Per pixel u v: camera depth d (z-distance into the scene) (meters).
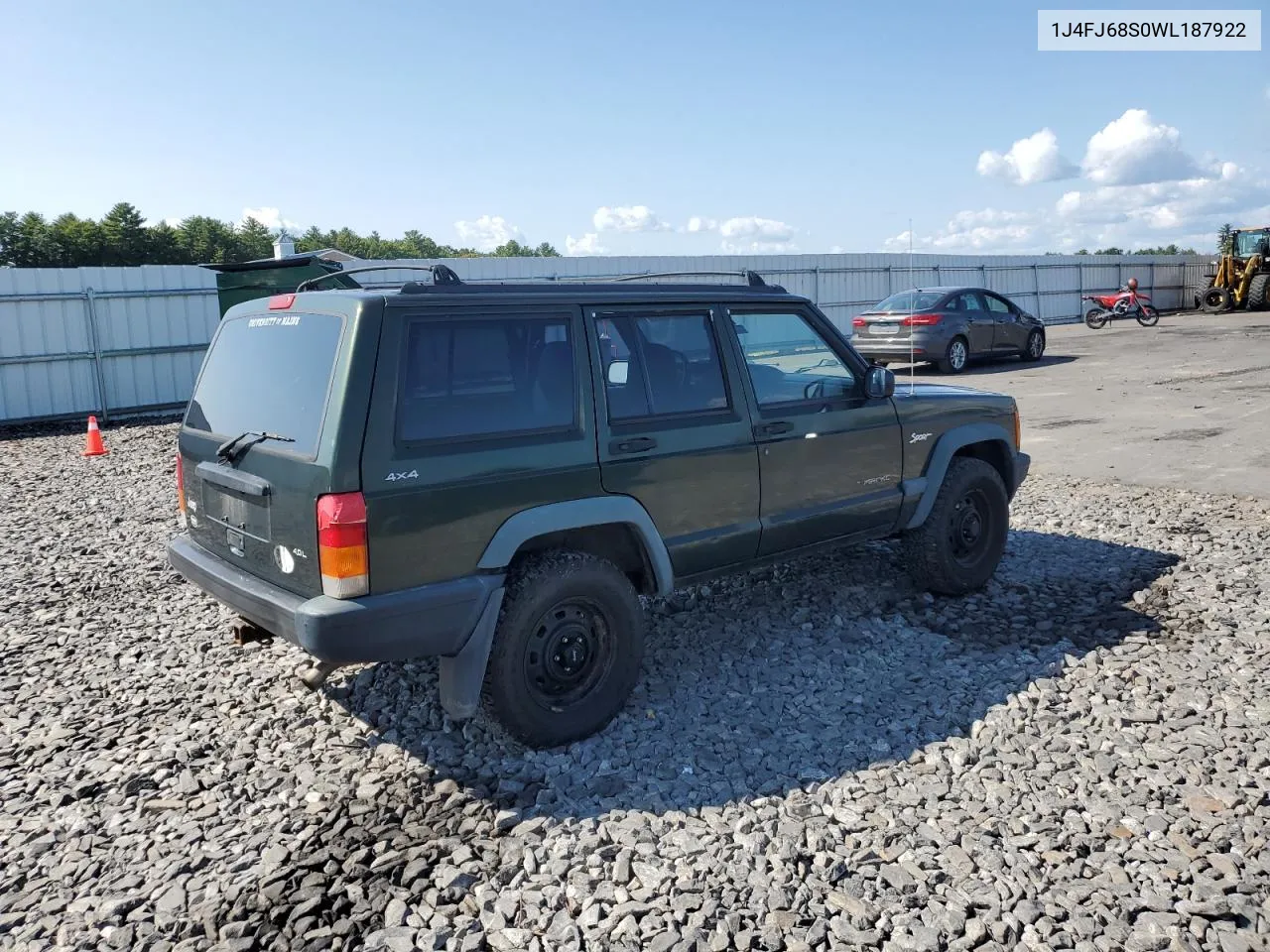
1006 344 18.66
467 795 3.51
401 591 3.42
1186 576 5.79
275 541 3.58
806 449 4.70
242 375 3.95
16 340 15.66
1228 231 31.55
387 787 3.58
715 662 4.68
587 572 3.84
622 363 4.11
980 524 5.62
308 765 3.76
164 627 5.37
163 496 9.15
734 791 3.47
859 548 6.50
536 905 2.84
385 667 4.64
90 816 3.42
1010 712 4.04
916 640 4.92
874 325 17.94
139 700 4.38
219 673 4.68
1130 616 5.16
